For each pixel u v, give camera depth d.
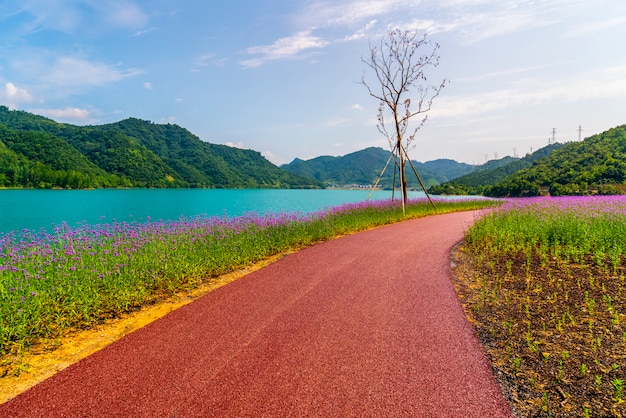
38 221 24.14
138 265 6.58
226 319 4.96
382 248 10.21
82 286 5.46
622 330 4.26
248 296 5.95
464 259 8.68
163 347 4.12
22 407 3.03
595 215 11.09
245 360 3.79
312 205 47.34
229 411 2.92
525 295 5.79
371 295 5.96
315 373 3.52
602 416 2.81
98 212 33.88
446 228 14.86
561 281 6.38
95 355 3.96
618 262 7.09
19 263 5.86
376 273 7.38
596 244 8.59
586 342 4.04
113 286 5.86
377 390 3.23
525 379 3.39
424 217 20.33
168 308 5.56
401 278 7.00
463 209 26.88
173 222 9.91
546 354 3.83
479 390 3.23
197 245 8.36
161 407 2.99
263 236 10.22
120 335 4.57
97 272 5.86
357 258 8.86
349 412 2.91
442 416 2.86
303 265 8.18
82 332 4.68
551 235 10.09
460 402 3.05
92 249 6.97
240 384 3.33
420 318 4.95
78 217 27.77
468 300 5.71
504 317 4.94
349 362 3.74
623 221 9.70
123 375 3.52
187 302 5.82
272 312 5.21
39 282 5.40
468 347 4.08
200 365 3.69
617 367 3.46
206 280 7.14
